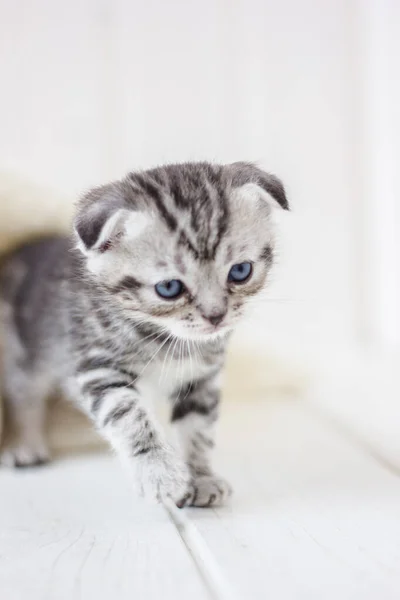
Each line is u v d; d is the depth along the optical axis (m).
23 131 0.49
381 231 0.54
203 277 0.30
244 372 0.47
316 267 0.54
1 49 0.48
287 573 0.25
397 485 0.32
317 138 0.53
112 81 0.50
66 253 0.37
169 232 0.30
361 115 0.53
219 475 0.33
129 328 0.32
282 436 0.39
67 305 0.35
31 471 0.35
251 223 0.31
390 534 0.28
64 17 0.49
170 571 0.25
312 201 0.54
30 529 0.29
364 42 0.53
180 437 0.34
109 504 0.31
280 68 0.52
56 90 0.49
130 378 0.32
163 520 0.29
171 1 0.50
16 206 0.41
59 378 0.38
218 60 0.51
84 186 0.46
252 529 0.28
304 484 0.32
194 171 0.32
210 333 0.31
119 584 0.25
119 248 0.31
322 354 0.51
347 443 0.38
